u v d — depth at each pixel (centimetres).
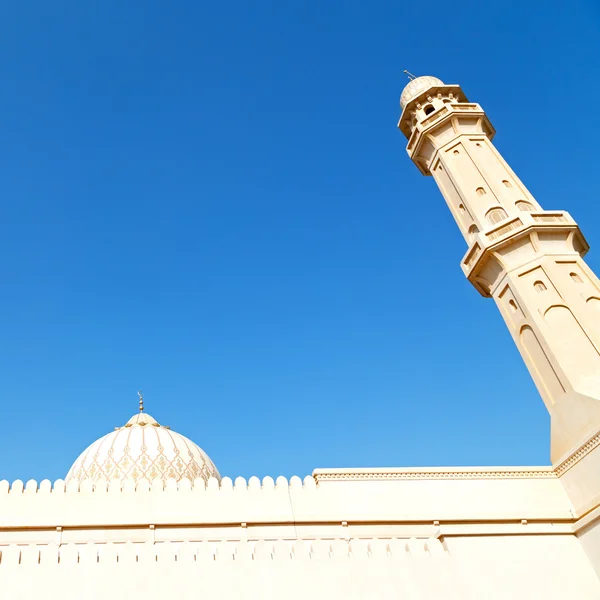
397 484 1928
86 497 1734
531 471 2020
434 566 1692
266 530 1755
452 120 2866
